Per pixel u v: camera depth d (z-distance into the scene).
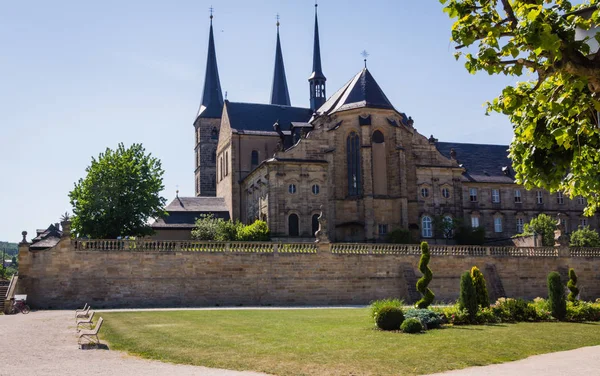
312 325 38.19
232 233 85.56
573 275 52.78
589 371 23.36
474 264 70.50
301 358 25.22
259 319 42.53
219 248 63.06
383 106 93.38
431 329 37.16
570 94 16.48
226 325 37.91
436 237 95.75
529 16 14.30
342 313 49.00
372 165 91.81
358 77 97.81
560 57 14.38
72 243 59.59
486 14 16.41
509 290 71.25
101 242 60.53
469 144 120.56
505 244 95.12
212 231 86.31
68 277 58.97
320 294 64.94
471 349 28.91
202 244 62.69
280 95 144.88
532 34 14.34
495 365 25.17
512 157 19.58
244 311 51.59
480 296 44.34
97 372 21.39
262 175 94.25
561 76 15.59
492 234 110.25
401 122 96.12
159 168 81.12
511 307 44.25
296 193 89.94
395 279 67.56
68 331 34.75
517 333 35.72
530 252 73.00
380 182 92.31
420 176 97.31
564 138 16.48
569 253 74.31
